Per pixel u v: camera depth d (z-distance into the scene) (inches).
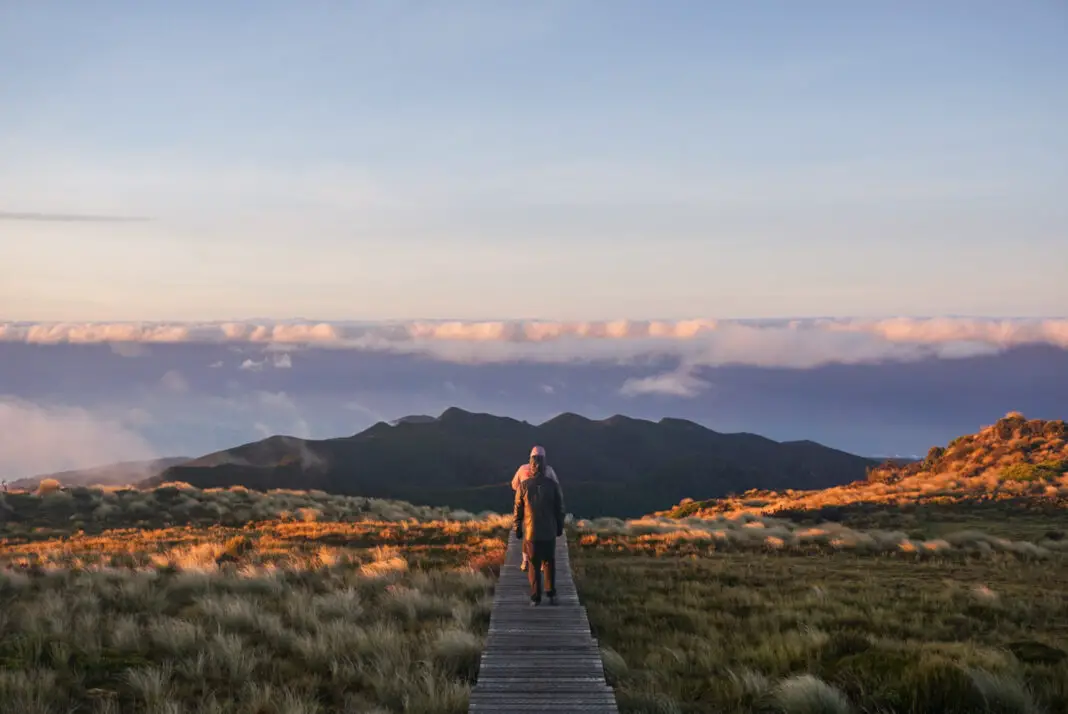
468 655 456.1
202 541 1029.8
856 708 368.5
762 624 558.6
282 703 359.3
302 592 629.6
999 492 1637.6
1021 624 563.5
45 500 1433.3
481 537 1093.8
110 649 442.0
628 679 434.3
